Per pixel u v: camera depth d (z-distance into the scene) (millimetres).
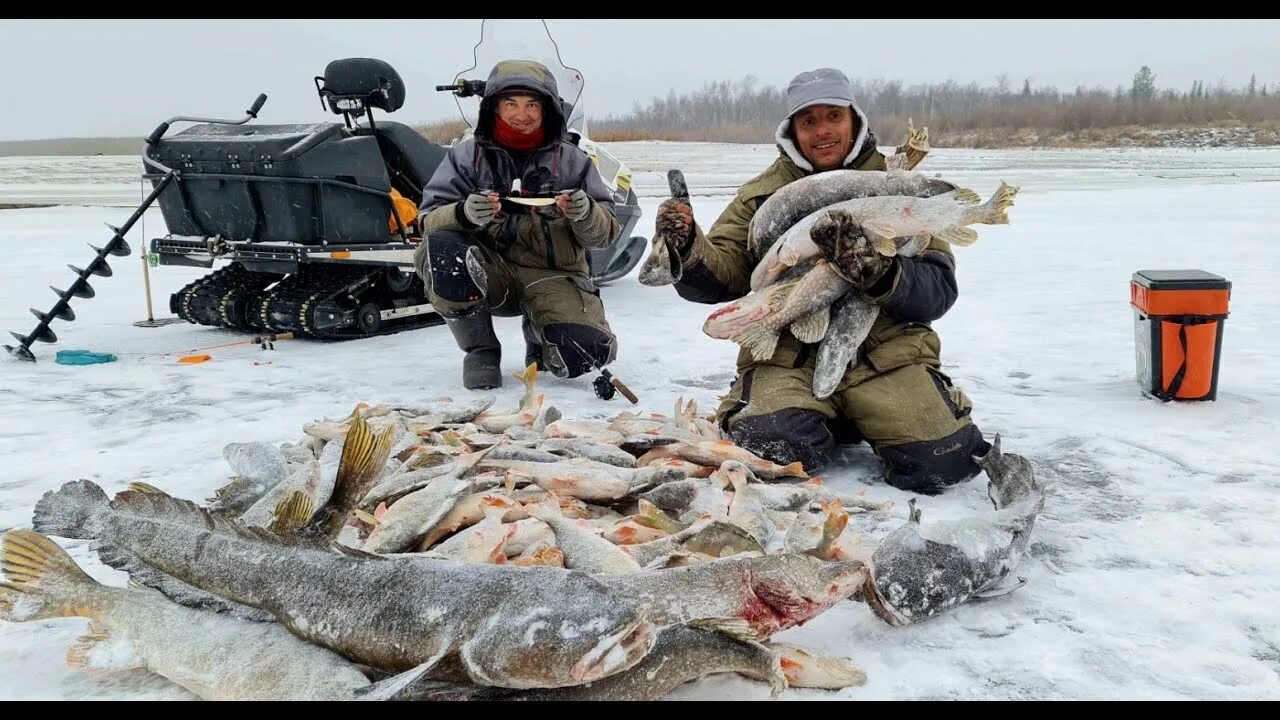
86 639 2541
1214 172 34031
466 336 6207
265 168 7223
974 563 2930
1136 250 13016
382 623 2318
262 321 7855
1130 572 3217
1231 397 5453
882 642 2777
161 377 6488
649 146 68812
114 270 13070
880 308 4172
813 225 3887
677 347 7383
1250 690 2510
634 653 2129
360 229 7547
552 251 6215
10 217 19922
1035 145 72312
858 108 4344
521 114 5938
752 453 4164
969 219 3748
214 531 2631
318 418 5379
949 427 4086
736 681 2568
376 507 3307
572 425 4277
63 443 4887
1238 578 3152
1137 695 2496
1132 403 5426
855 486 4223
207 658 2420
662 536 3170
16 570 2625
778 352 4391
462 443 3994
